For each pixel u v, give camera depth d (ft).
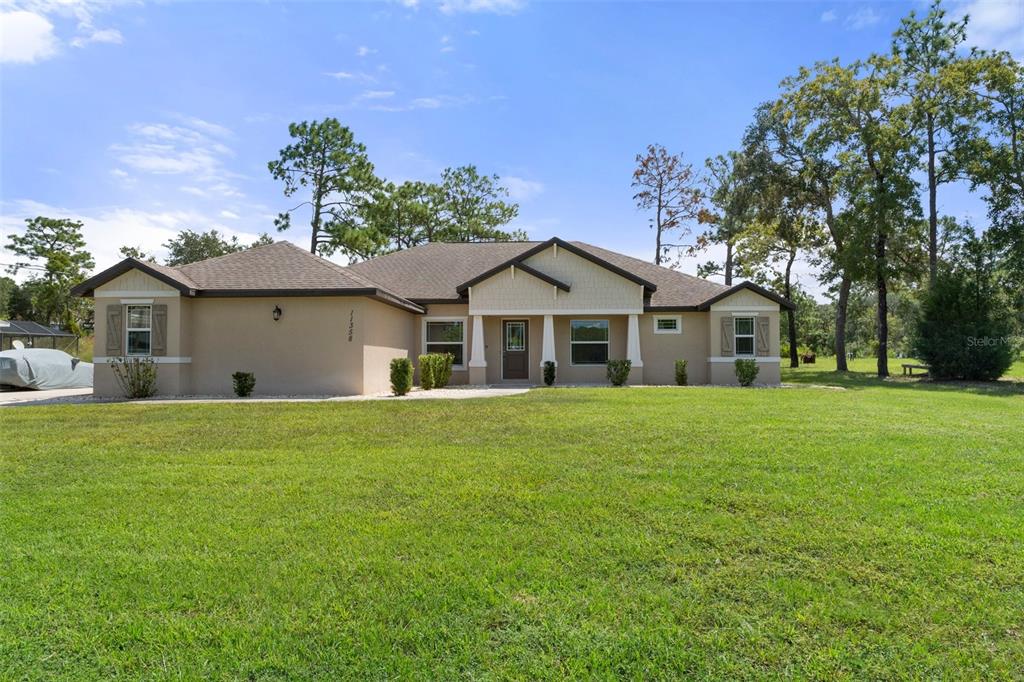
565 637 9.65
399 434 27.20
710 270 135.54
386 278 69.97
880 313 85.25
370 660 9.08
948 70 78.07
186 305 50.78
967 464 20.04
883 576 11.64
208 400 45.32
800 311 172.76
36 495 17.47
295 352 50.70
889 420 30.01
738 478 18.43
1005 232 75.66
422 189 136.36
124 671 8.88
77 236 172.76
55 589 11.38
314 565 12.30
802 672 8.71
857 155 84.58
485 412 33.96
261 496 17.17
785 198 105.60
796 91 91.56
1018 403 41.68
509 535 13.93
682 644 9.42
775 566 12.17
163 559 12.67
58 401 46.57
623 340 64.95
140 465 21.21
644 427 27.71
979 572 11.78
